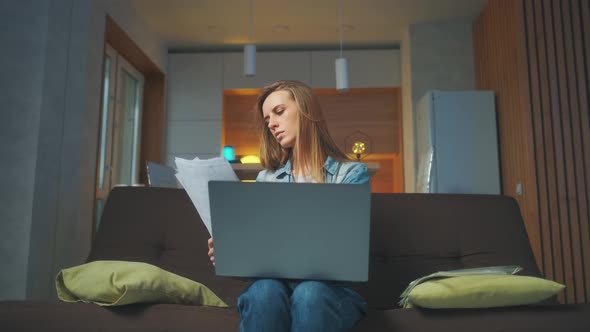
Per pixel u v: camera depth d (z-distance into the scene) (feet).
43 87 9.21
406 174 17.01
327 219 3.14
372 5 15.30
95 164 12.26
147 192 5.81
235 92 18.69
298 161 4.48
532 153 11.35
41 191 9.20
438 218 5.44
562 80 11.34
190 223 5.60
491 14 14.46
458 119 13.94
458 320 3.71
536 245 10.98
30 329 3.75
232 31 17.22
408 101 16.72
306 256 3.25
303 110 4.53
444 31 16.44
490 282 3.79
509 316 3.74
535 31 11.78
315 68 18.29
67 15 10.38
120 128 15.94
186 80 18.45
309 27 16.89
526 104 11.55
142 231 5.51
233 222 3.25
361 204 3.08
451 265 5.17
